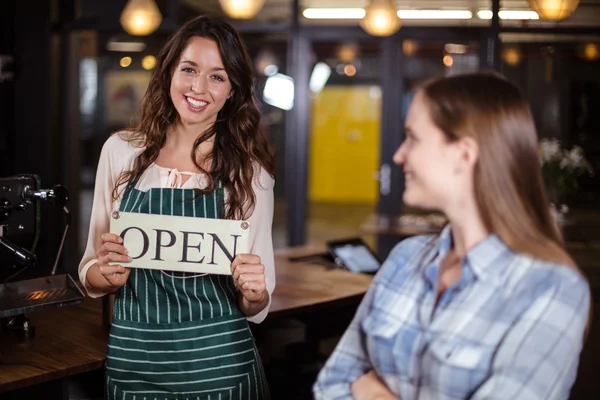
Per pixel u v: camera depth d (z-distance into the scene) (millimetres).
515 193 1130
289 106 6566
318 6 6457
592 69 6156
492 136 1126
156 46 6469
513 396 1058
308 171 6633
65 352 2135
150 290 1939
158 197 1959
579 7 6062
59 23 6195
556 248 1132
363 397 1254
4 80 6082
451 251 1238
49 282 2264
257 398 2014
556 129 6242
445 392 1128
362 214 11484
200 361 1925
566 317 1079
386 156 6609
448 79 1192
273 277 2100
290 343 3166
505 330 1097
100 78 7648
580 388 4102
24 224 2348
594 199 5844
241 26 6461
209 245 1911
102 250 1902
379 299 1281
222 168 2006
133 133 2074
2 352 2131
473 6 6301
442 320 1153
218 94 1995
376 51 7375
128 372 1936
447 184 1167
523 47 6207
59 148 6301
